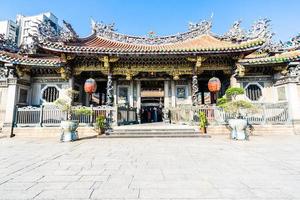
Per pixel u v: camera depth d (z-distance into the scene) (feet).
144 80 70.03
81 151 27.76
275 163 20.72
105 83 71.92
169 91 69.67
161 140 38.63
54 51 51.24
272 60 52.54
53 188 13.78
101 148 30.14
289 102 51.01
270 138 41.86
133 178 15.93
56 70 58.13
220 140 38.60
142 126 51.85
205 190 13.34
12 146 32.63
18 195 12.57
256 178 15.84
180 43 69.31
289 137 43.50
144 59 59.26
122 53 52.60
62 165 20.12
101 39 68.95
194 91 58.59
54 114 48.11
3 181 15.28
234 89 39.17
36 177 16.24
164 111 69.00
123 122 55.42
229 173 17.24
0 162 21.48
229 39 59.77
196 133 44.29
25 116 48.26
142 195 12.53
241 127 39.37
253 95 58.65
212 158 23.16
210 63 59.72
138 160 22.22
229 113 47.78
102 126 45.93
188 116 52.95
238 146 31.63
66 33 55.72
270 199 11.91
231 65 59.21
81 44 58.59
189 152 26.76
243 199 11.93
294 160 22.04
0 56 49.29
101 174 17.04
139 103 68.90
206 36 67.82
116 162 21.31
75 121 40.14
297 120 49.11
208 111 49.24
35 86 59.21
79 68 59.21
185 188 13.73
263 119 49.39
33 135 46.80
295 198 12.03
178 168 18.89
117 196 12.39
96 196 12.40
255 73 59.57
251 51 51.44
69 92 48.19
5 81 52.24
